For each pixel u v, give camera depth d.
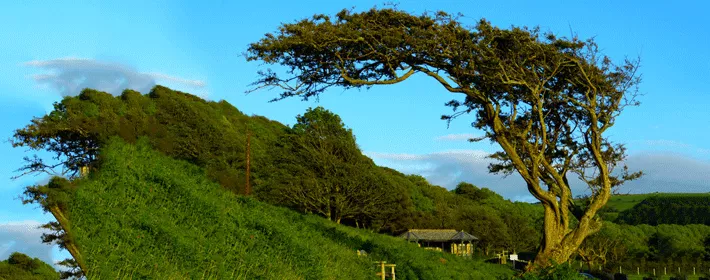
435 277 29.27
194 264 20.59
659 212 122.69
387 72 32.22
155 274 19.12
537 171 33.28
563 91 34.44
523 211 98.81
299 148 72.38
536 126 34.53
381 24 30.84
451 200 94.00
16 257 19.42
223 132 69.94
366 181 70.81
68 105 44.91
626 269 67.75
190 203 26.11
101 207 22.06
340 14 30.83
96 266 18.64
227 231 25.11
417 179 97.69
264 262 23.30
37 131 34.12
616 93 33.56
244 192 53.56
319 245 29.19
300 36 29.59
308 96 32.03
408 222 74.19
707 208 119.88
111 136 35.06
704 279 56.53
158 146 51.59
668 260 71.31
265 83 31.03
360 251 32.12
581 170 34.62
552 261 24.25
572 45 31.94
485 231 77.69
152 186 26.69
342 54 30.75
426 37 30.23
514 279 25.52
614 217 123.19
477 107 34.47
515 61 31.97
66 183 22.61
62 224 20.52
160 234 21.22
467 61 31.08
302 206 68.69
